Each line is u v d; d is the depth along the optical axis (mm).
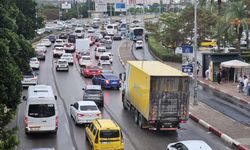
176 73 40969
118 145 34344
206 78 73562
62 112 49281
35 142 37812
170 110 40344
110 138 34125
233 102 56375
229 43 100500
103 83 65062
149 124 40688
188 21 96188
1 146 18938
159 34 116875
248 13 81562
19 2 77438
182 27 96562
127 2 193750
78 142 38156
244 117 47750
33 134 40188
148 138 39781
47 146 36688
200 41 101562
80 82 69500
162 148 36750
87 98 52125
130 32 149750
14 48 40594
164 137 40281
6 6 47625
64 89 63156
